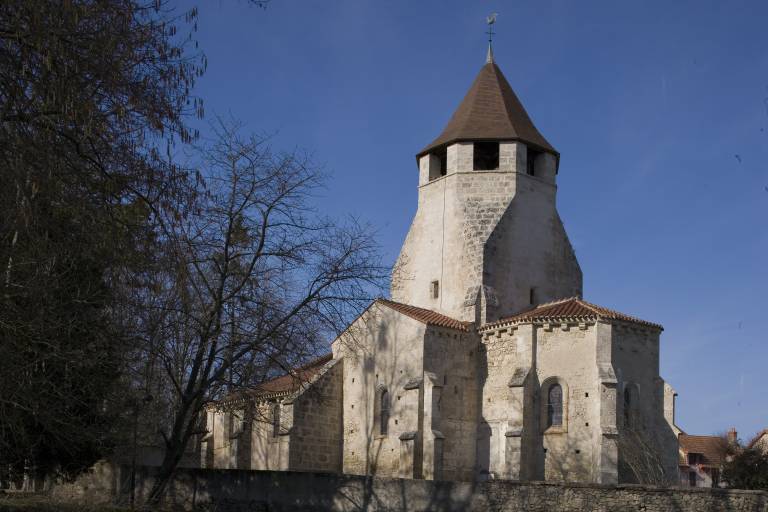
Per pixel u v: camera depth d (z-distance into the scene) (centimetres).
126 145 1603
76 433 2188
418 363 3600
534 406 3419
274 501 2814
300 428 3803
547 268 4066
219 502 2980
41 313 1638
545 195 4150
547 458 3338
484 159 4356
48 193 1465
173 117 1620
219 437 4547
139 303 2205
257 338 2744
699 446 6638
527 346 3481
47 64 1352
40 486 3422
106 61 1485
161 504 2998
